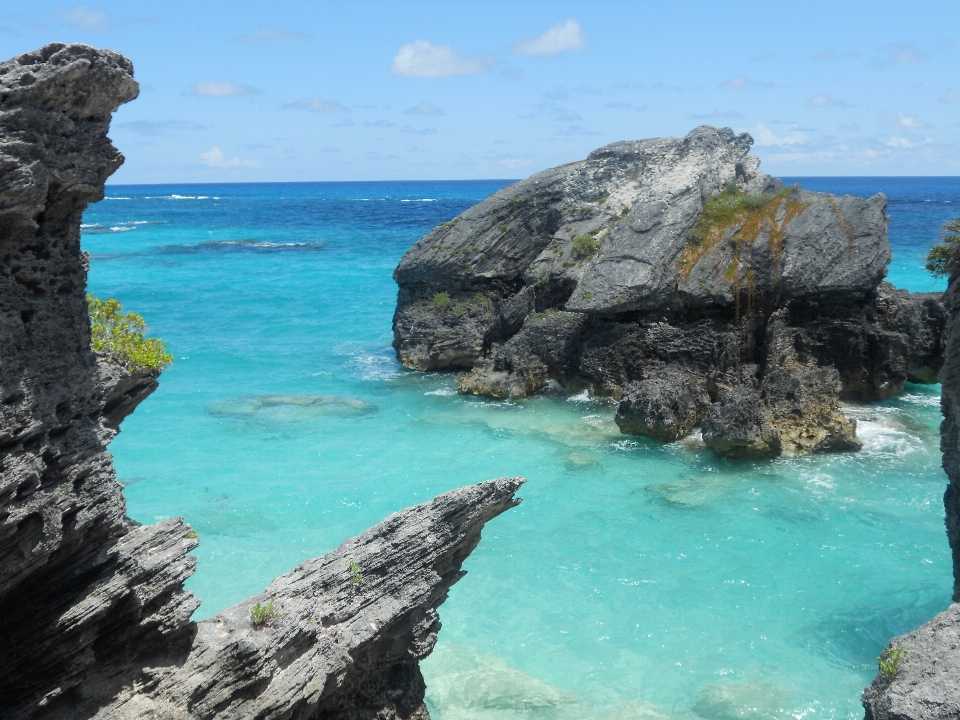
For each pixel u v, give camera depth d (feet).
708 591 68.44
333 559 45.24
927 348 118.01
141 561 37.55
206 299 204.23
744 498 84.79
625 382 115.24
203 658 38.32
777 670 58.18
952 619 44.19
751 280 111.34
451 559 49.42
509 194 140.26
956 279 61.77
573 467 93.45
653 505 83.82
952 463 59.67
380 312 188.85
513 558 73.92
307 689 39.93
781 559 73.10
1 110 31.17
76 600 35.63
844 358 111.04
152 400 118.73
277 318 181.47
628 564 72.74
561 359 120.16
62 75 31.94
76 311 35.58
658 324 114.32
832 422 94.84
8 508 31.78
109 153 35.01
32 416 32.89
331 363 142.72
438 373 135.54
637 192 129.29
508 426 107.96
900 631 62.64
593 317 118.73
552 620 64.64
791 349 109.81
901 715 39.32
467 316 135.85
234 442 101.71
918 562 72.08
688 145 130.82
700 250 114.42
